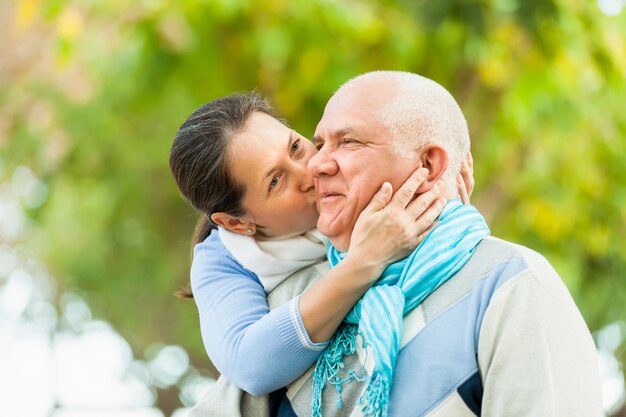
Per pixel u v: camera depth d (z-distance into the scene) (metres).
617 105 7.09
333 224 2.68
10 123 7.09
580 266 8.46
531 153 7.09
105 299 12.27
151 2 6.34
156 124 8.70
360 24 6.27
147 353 13.95
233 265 2.91
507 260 2.54
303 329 2.58
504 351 2.42
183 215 11.22
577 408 2.37
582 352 2.44
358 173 2.64
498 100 6.41
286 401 2.72
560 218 7.46
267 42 6.19
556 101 6.57
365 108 2.65
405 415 2.47
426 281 2.56
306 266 2.92
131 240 11.24
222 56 6.50
